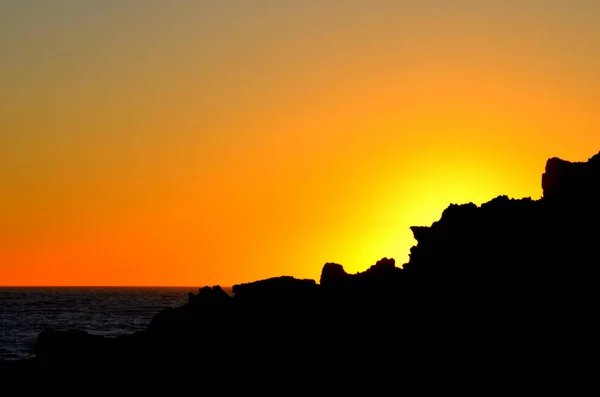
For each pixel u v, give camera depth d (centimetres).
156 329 6291
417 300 5653
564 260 5275
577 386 4441
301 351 5628
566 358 4653
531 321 4997
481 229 5753
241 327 6003
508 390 4603
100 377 5841
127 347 6194
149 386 5628
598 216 5444
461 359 5006
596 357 4578
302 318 5962
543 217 5662
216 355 5769
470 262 5591
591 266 5141
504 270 5419
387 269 6284
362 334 5628
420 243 6075
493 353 4925
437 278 5675
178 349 5934
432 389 4894
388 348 5403
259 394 5300
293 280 6362
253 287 6341
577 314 4894
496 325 5094
